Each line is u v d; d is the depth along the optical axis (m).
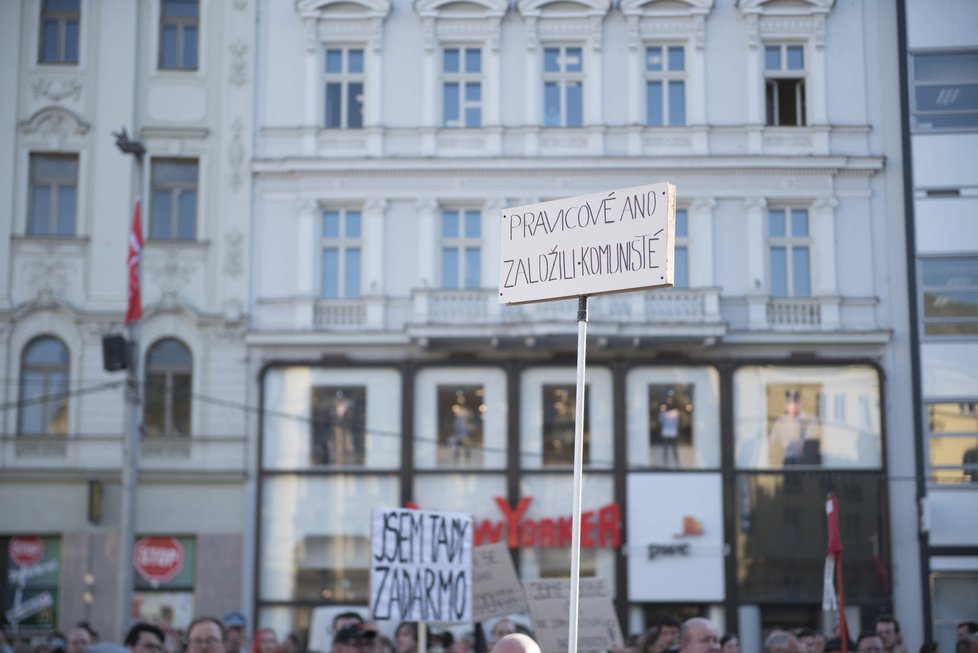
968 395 31.81
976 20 32.75
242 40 33.31
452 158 32.53
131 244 26.92
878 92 32.94
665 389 32.25
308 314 32.47
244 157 32.97
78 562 31.89
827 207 32.50
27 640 31.62
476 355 32.44
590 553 31.78
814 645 17.50
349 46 33.38
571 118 33.16
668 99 33.16
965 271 32.16
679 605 31.67
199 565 31.84
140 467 32.06
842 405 32.06
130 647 12.84
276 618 31.73
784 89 33.19
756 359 32.12
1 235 32.62
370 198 32.69
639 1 32.84
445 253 32.75
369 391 32.41
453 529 14.26
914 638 31.17
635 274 8.83
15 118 32.94
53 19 33.44
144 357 32.47
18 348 32.38
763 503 31.83
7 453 32.09
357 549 31.94
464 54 33.28
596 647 16.55
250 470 32.16
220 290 32.62
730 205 32.62
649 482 31.95
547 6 33.03
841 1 33.16
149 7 33.41
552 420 32.31
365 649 13.66
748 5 32.94
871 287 32.38
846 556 31.56
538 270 9.31
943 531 31.44
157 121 33.09
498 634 18.73
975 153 32.44
